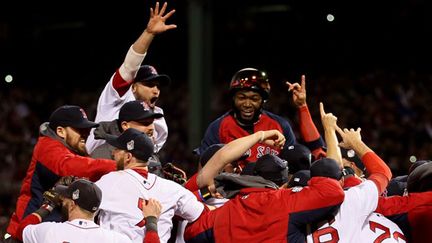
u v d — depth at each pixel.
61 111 22.95
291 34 84.62
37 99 75.31
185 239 21.67
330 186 20.38
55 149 22.48
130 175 21.02
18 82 85.62
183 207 21.36
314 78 82.12
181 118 69.38
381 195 25.14
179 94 73.44
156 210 20.53
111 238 20.33
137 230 20.67
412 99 69.62
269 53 84.56
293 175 22.38
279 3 84.31
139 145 21.12
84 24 85.50
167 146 62.41
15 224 23.25
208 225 21.25
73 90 81.88
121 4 84.44
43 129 23.17
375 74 76.19
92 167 21.84
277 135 22.34
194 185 22.42
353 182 22.86
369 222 21.56
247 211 20.81
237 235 20.75
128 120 23.00
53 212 21.98
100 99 24.69
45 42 86.50
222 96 74.25
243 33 84.38
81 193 20.38
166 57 86.12
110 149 23.33
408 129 64.69
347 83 74.56
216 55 85.00
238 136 26.20
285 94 71.88
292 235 20.48
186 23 84.88
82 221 20.41
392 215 22.25
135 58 23.97
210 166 21.89
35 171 22.94
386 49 84.12
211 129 26.66
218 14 84.62
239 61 84.69
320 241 20.70
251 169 22.75
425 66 83.31
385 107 68.56
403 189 25.83
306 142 26.48
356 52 84.44
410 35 83.75
